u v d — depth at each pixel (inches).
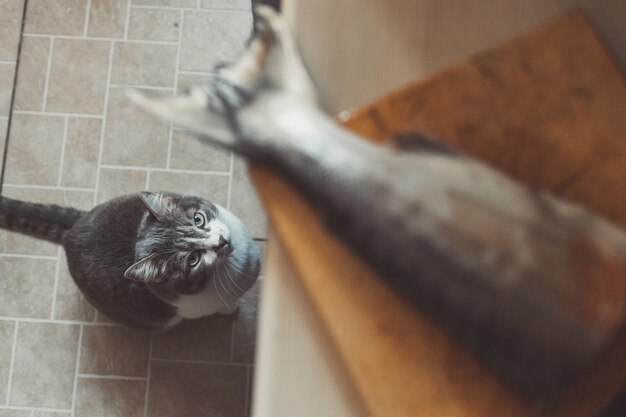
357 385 24.5
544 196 23.5
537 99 25.5
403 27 27.0
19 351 39.6
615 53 26.4
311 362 25.5
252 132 24.4
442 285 23.5
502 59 25.8
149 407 39.0
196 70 41.9
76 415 39.1
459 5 27.0
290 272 25.7
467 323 23.6
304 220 25.0
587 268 22.8
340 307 24.8
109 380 39.3
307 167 24.1
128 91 24.7
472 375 24.3
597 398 23.7
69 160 41.2
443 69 25.8
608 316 22.6
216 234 34.2
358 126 25.6
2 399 39.2
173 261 33.6
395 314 24.7
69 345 39.7
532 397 23.5
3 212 37.8
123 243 35.7
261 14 25.4
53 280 40.1
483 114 25.5
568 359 22.7
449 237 23.1
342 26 27.0
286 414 25.4
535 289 22.7
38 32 42.3
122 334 39.7
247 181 40.8
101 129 41.4
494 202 23.2
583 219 23.2
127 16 42.4
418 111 25.6
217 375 39.2
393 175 23.5
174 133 41.3
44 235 38.1
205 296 35.5
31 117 41.6
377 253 24.1
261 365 25.5
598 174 25.0
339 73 26.9
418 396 24.4
